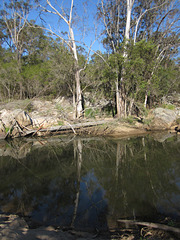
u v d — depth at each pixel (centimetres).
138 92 1744
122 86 1769
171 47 2044
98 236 339
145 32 2100
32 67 2339
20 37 2859
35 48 2953
